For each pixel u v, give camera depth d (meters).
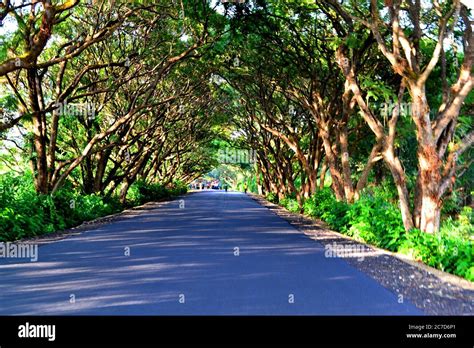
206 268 11.15
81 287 8.94
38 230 18.73
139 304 7.66
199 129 53.19
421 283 9.48
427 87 20.61
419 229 15.02
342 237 18.59
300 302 7.84
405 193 15.59
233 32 24.39
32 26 19.70
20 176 24.39
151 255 13.30
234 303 7.75
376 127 16.50
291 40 26.02
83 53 29.03
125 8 23.16
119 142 29.39
